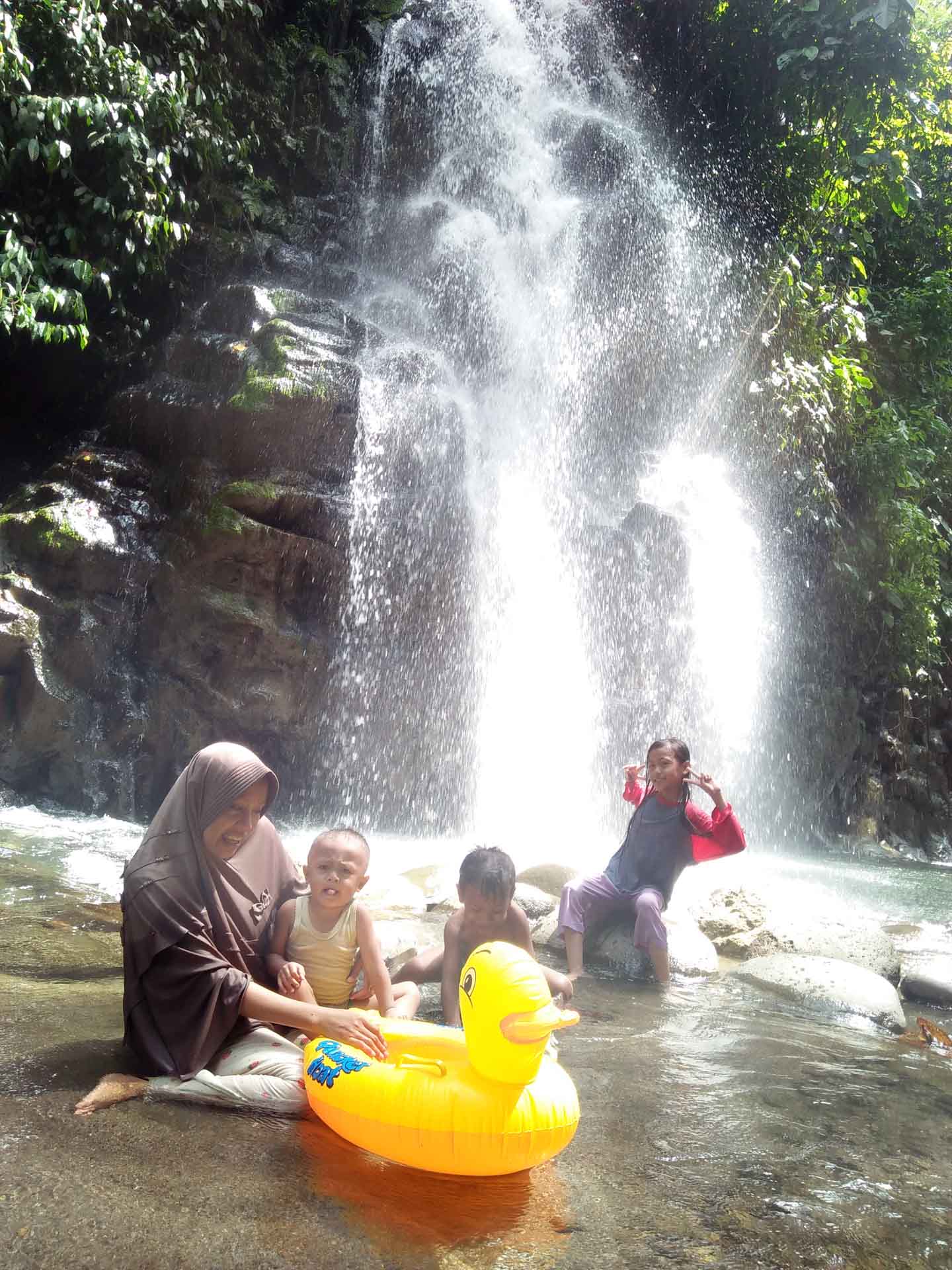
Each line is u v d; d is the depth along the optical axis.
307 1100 2.58
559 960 4.74
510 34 14.94
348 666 9.44
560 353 13.26
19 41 9.43
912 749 14.77
